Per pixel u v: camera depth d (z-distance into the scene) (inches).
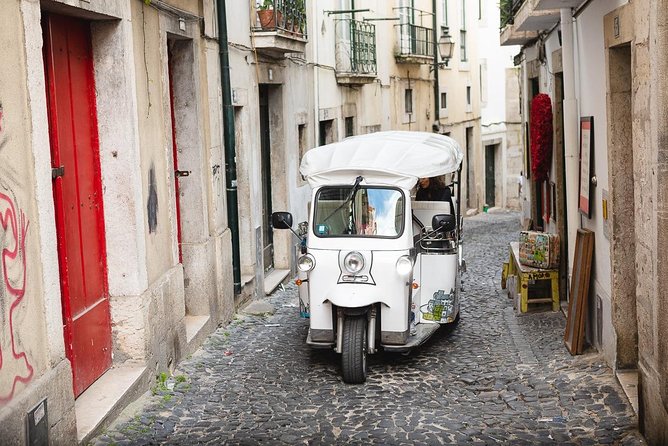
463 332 463.5
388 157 397.7
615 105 339.6
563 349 407.8
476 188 1341.0
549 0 412.8
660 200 255.3
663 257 254.8
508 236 957.2
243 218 545.6
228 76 490.3
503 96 1417.3
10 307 228.4
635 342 343.0
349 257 367.9
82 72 320.8
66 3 276.5
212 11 472.1
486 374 378.9
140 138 347.3
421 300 415.8
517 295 514.9
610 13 333.1
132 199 331.9
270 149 633.6
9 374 226.7
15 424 224.4
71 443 262.1
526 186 788.6
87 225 319.0
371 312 375.9
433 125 1139.3
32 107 245.0
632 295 341.7
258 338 449.4
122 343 337.7
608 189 347.3
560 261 499.8
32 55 246.1
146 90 359.6
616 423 298.0
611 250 344.2
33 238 245.4
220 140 484.4
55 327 255.9
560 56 506.9
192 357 405.1
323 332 379.6
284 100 634.2
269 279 612.7
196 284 447.8
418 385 364.5
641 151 280.7
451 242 426.0
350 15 819.4
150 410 318.7
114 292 335.6
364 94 879.1
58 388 253.4
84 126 320.8
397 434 300.0
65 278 293.4
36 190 247.1
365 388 360.2
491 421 312.0
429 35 1097.4
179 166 443.5
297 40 609.3
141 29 354.9
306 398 346.0
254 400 342.6
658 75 253.1
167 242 385.7
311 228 386.6
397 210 385.1
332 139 784.3
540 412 320.2
